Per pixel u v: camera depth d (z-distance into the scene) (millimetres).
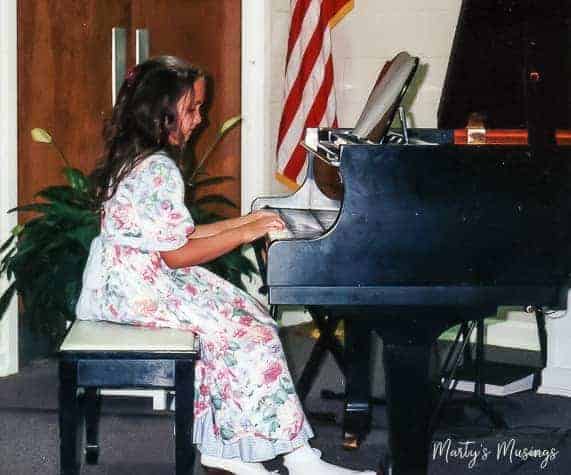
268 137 4391
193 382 2320
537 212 2217
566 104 2553
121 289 2502
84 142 4102
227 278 3357
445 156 2195
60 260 3219
